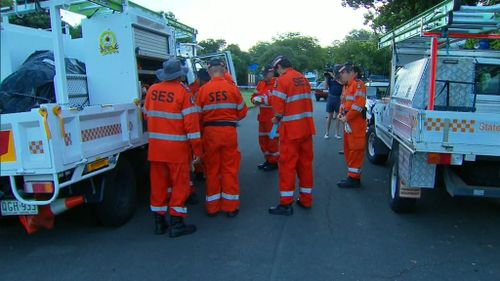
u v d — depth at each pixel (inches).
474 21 169.0
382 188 264.8
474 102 220.1
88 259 165.8
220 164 213.2
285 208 215.2
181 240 183.9
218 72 210.8
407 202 207.9
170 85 182.7
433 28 187.6
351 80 260.7
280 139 210.2
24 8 183.2
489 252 169.3
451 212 218.5
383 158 328.5
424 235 186.9
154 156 182.5
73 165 159.9
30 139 151.5
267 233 190.2
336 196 247.1
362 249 171.6
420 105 219.3
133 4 227.0
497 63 238.7
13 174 154.7
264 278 148.0
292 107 205.0
